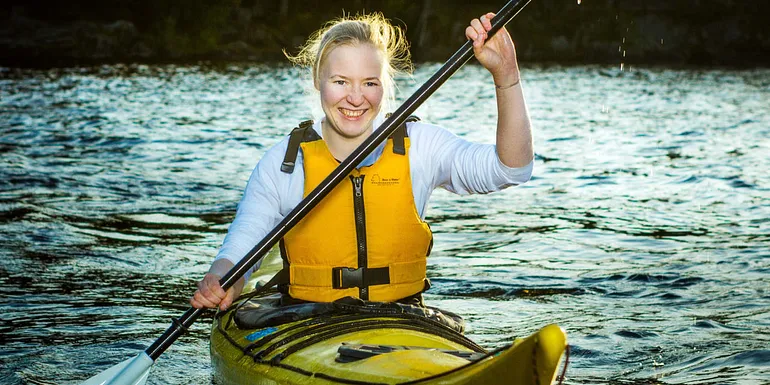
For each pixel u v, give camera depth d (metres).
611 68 28.67
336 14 32.69
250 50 30.45
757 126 13.48
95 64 25.31
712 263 5.68
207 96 17.39
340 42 3.04
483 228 6.80
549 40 33.25
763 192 8.13
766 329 4.33
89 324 4.46
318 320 3.04
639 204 7.69
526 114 2.85
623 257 5.88
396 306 3.08
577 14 33.59
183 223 6.83
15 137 11.12
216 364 3.23
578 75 25.38
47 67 23.70
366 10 32.62
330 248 3.12
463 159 3.03
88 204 7.39
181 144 11.00
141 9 30.53
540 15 33.91
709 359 3.91
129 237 6.35
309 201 2.92
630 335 4.29
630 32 33.31
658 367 3.84
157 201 7.60
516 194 8.16
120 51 29.06
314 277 3.16
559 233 6.62
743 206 7.53
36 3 29.30
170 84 19.89
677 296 4.96
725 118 14.65
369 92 3.06
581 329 4.39
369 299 3.15
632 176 9.09
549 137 12.32
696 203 7.71
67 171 8.85
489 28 2.77
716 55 33.25
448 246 6.25
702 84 22.39
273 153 3.18
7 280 5.23
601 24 33.47
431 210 7.47
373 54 3.06
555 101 17.67
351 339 2.85
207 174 8.95
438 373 2.43
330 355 2.75
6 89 17.48
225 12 31.05
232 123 13.27
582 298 4.96
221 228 6.69
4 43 27.45
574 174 9.25
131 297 4.95
